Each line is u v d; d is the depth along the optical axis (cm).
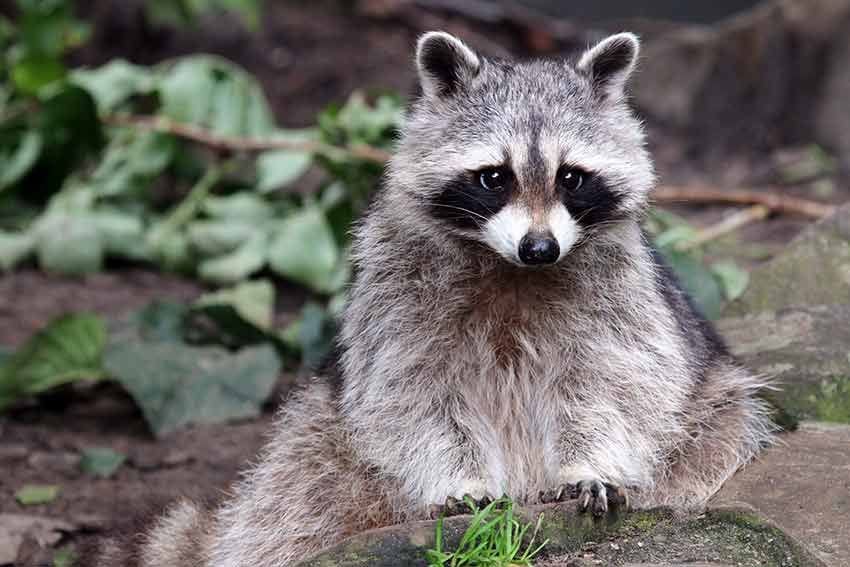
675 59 1911
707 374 841
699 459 809
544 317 779
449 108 827
